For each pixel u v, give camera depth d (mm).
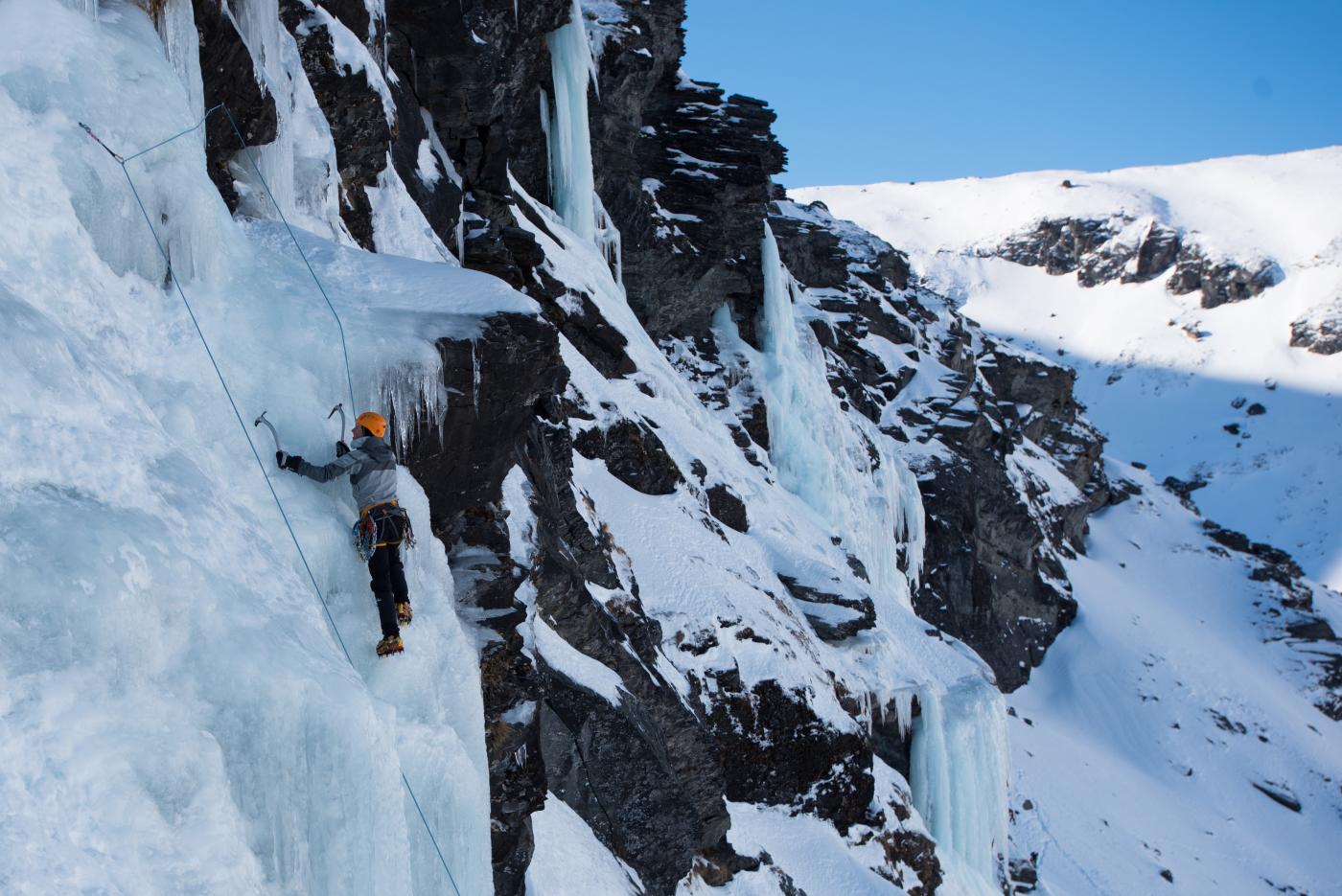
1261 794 42531
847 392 39000
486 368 8414
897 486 36688
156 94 7078
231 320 7180
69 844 4141
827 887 16188
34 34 6434
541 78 23719
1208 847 37000
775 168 31078
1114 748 43188
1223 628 55188
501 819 10031
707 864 14625
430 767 6941
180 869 4445
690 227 29328
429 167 17031
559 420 13875
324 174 11219
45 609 4527
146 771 4551
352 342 7625
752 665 17172
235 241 7648
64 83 6406
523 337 8641
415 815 6797
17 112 6125
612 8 26969
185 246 7000
